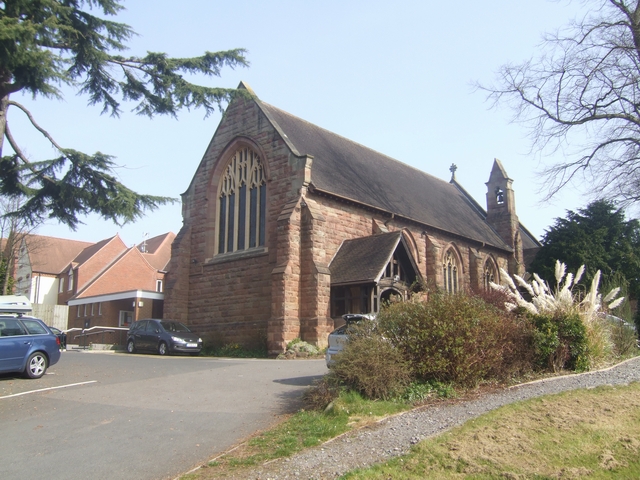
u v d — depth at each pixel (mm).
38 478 7789
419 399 10977
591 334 14125
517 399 10477
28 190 18453
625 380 11859
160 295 37375
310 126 34094
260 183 28703
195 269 30703
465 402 10617
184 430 9977
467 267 37125
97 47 17625
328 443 8734
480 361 11836
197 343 26078
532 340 13250
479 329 12016
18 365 15086
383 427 9297
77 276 55500
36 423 10641
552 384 11695
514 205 45844
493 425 8953
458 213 41594
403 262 26906
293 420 10133
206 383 14633
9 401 12547
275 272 25062
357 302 25000
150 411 11414
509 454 7891
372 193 31031
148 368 18000
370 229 29391
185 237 31109
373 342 11742
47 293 60750
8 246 36562
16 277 62938
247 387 13891
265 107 30219
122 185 17875
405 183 38219
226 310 28578
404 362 11555
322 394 11141
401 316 12406
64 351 29641
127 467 8195
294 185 26688
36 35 14469
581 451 7965
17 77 15148
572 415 9375
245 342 27141
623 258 33062
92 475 7891
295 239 25547
